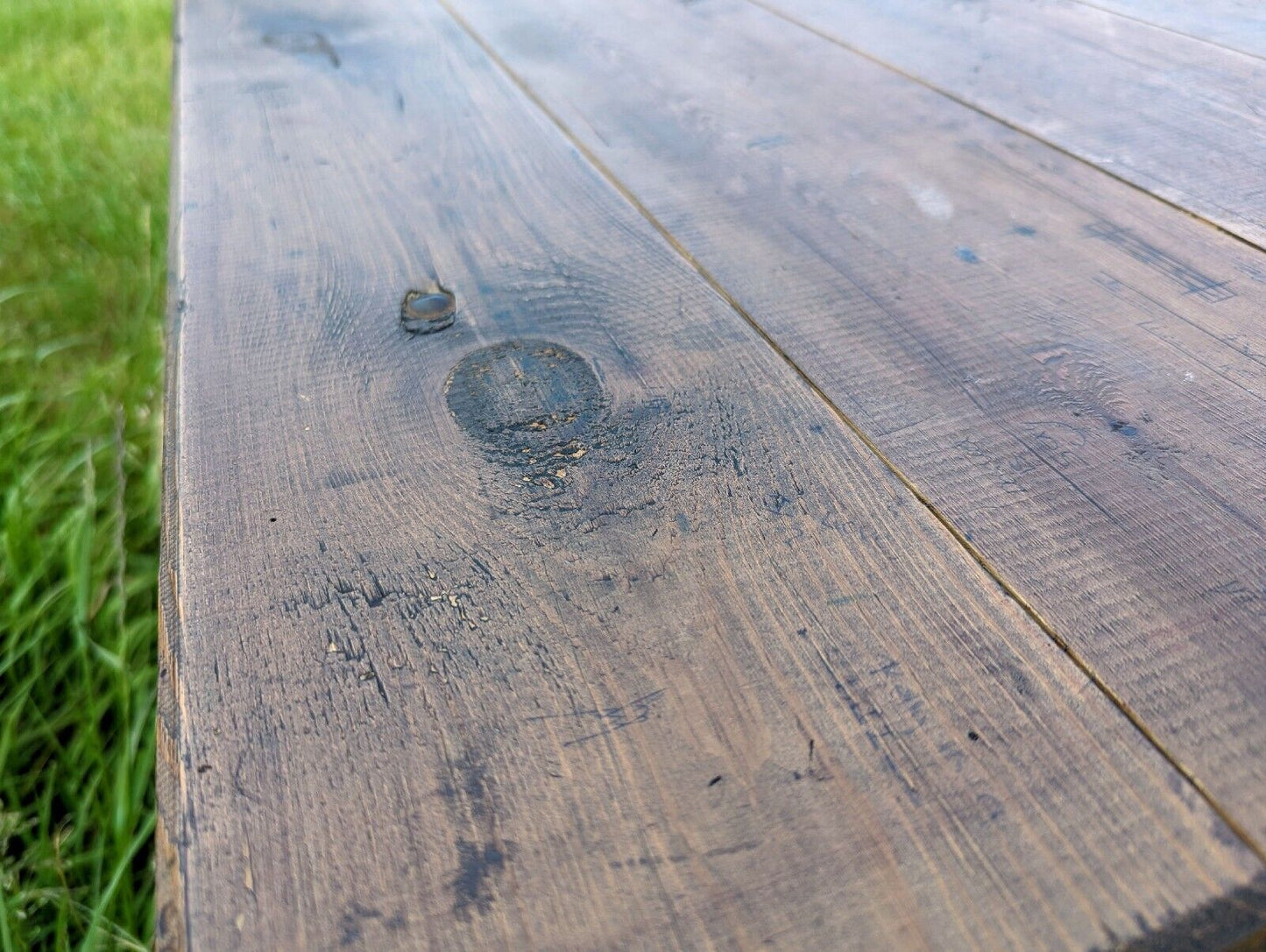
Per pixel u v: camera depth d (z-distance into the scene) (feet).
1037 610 0.76
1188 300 1.13
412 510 0.89
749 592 0.79
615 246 1.31
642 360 1.08
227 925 0.61
